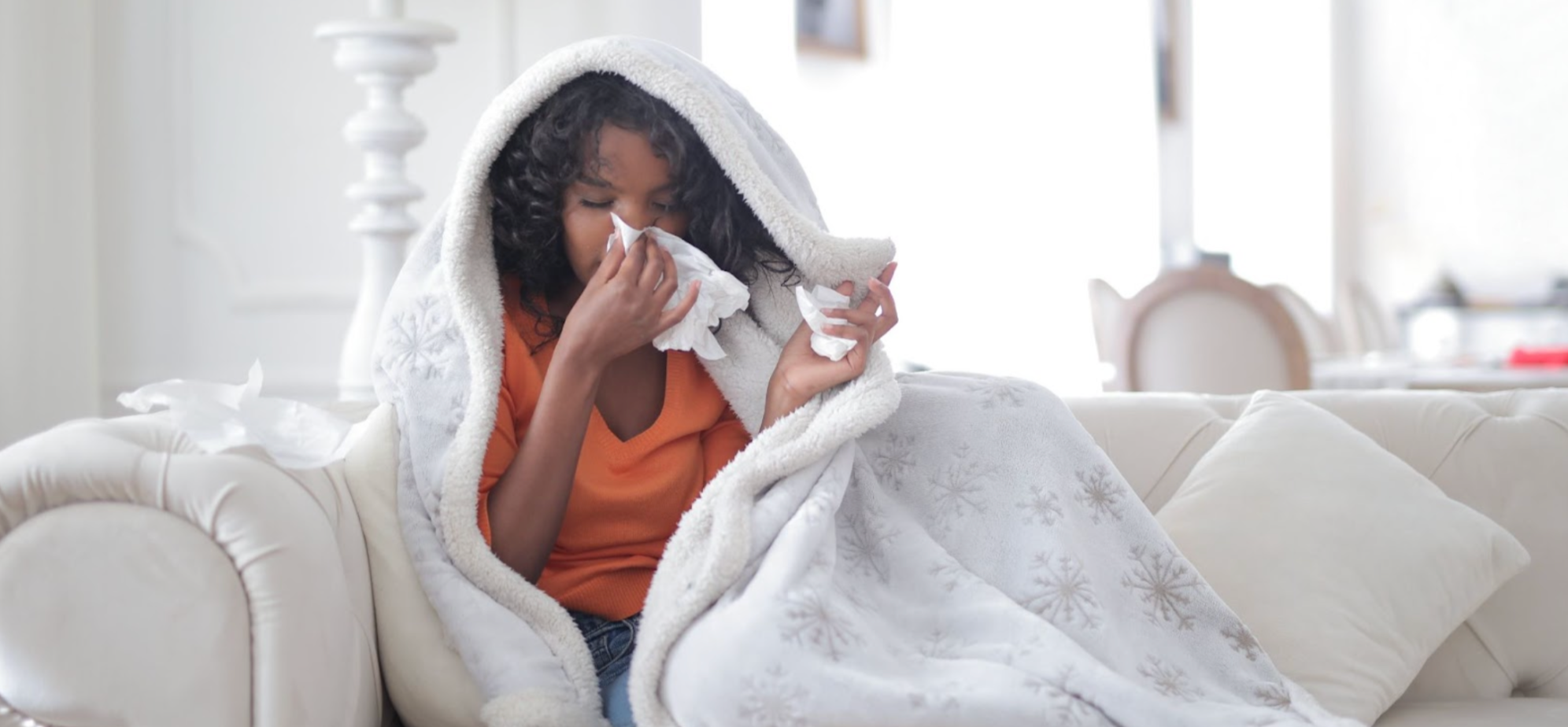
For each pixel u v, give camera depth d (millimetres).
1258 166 6902
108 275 3359
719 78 1307
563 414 1178
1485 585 1410
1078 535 1248
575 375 1176
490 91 3375
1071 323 5285
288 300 3387
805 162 4496
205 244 3371
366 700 1133
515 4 3369
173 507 976
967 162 4980
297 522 1013
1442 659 1451
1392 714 1354
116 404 3373
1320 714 1191
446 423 1213
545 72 1194
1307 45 7117
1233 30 6781
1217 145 6695
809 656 1029
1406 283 7484
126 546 968
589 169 1179
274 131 3377
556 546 1269
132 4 3334
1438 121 7434
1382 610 1355
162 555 971
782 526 1138
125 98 3344
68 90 3223
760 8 4184
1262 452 1477
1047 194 5234
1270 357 3414
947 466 1302
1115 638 1193
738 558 1096
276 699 979
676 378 1304
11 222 3092
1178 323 3443
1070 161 5324
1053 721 1037
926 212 4855
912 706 1020
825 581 1094
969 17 4992
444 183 3391
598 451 1262
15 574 958
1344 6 7477
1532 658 1455
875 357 1244
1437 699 1443
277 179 3383
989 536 1256
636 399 1298
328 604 1027
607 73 1218
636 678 1073
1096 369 5336
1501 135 7223
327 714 1021
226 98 3371
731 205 1260
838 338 1203
